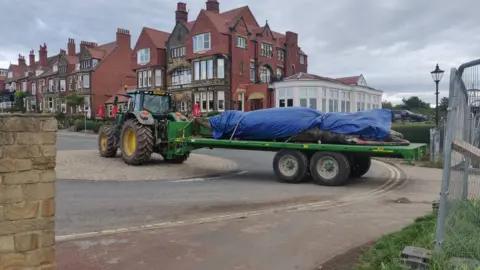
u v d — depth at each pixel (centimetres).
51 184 376
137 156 1451
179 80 4297
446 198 428
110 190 1000
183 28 4231
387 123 1171
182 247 552
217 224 675
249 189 1052
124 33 5462
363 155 1175
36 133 367
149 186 1075
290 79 3728
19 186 358
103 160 1602
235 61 3884
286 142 1205
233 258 512
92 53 5316
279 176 1193
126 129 1512
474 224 478
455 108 432
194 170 1422
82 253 523
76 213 752
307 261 501
